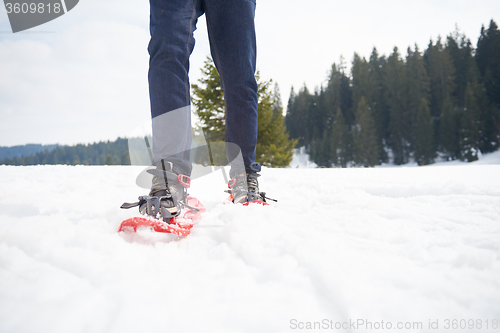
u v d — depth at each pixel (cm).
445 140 3694
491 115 3531
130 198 128
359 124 4291
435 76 4497
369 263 52
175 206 78
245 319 37
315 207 114
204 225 76
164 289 43
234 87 111
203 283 46
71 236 60
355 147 4106
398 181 197
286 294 43
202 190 101
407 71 4469
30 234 58
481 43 4422
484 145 3522
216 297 42
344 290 42
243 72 110
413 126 4075
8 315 36
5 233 59
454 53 4816
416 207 110
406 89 4222
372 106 4616
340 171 325
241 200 105
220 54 111
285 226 74
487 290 43
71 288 42
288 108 6031
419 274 48
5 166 343
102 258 52
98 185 175
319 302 41
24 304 38
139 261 53
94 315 37
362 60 5697
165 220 74
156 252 59
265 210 86
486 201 122
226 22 108
